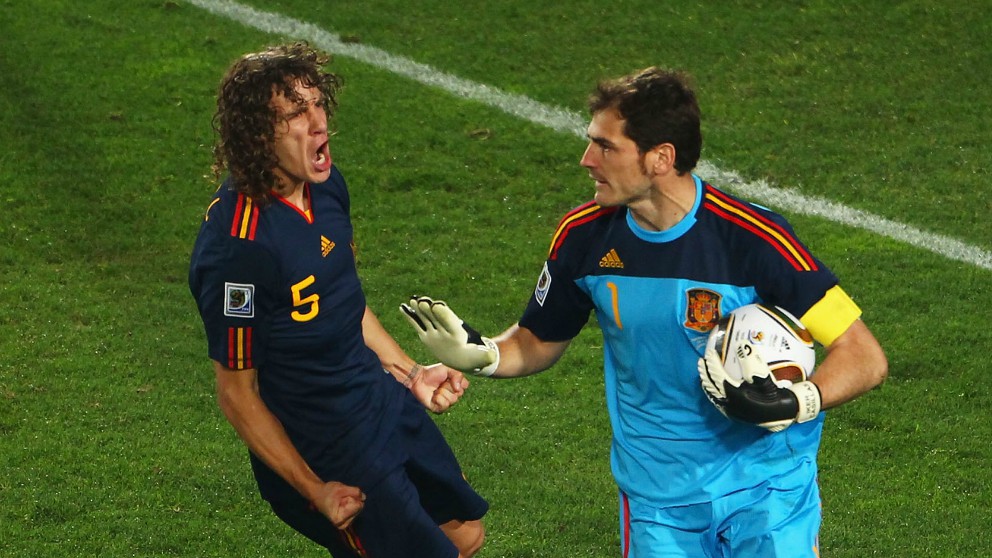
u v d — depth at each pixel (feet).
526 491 63.98
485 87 113.19
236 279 41.78
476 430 69.87
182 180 99.50
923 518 61.62
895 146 102.94
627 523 46.16
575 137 105.70
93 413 71.15
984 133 104.12
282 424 45.96
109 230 92.84
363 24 123.65
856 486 64.49
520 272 88.38
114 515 61.46
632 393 44.83
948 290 84.38
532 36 120.37
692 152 41.57
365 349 46.88
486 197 98.07
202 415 71.46
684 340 42.91
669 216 42.42
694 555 44.75
